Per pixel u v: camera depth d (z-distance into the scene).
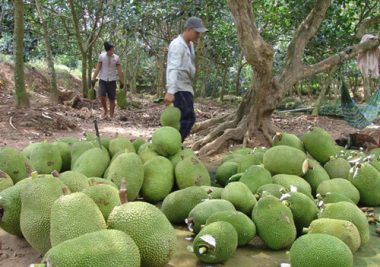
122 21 14.11
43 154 4.30
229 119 7.95
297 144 4.76
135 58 24.66
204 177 4.19
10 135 7.46
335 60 7.50
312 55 13.17
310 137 4.68
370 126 8.80
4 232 3.49
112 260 2.18
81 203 2.44
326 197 3.56
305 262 2.61
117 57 10.98
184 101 5.98
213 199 3.48
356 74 20.92
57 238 2.39
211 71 23.38
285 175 4.06
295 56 7.14
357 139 6.93
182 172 4.16
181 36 5.93
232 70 26.55
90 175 4.09
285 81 7.02
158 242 2.54
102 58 10.84
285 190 3.55
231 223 3.07
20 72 8.91
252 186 3.82
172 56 5.86
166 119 5.30
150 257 2.53
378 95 7.57
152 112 13.23
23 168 3.85
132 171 3.86
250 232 3.10
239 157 5.00
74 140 5.12
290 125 11.19
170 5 12.80
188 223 3.32
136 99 19.08
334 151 4.65
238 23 6.02
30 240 2.74
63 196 2.49
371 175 4.14
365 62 7.73
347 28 11.86
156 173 4.11
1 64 15.80
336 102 17.02
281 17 12.79
